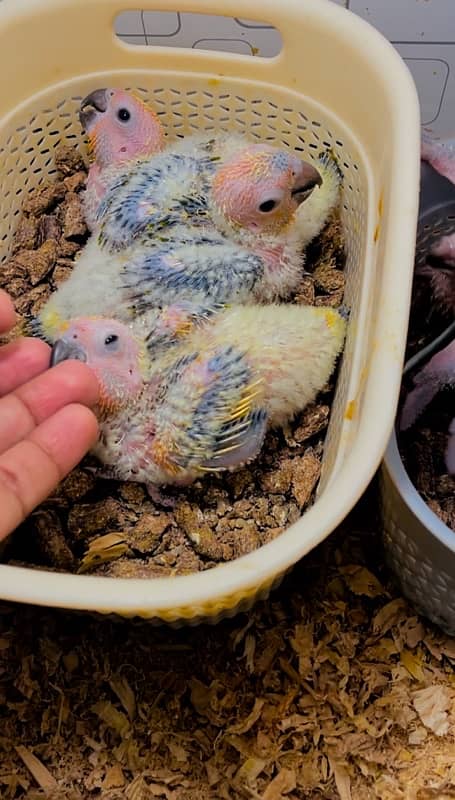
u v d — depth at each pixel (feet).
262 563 1.09
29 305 1.59
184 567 1.41
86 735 1.53
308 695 1.55
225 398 1.33
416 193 1.30
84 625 1.58
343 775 1.50
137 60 1.62
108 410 1.37
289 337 1.38
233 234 1.48
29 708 1.54
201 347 1.37
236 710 1.54
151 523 1.44
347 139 1.54
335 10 1.46
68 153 1.70
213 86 1.63
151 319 1.41
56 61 1.60
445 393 1.57
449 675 1.57
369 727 1.52
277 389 1.38
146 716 1.53
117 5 1.53
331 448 1.40
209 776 1.50
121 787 1.50
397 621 1.60
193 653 1.57
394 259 1.26
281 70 1.57
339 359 1.47
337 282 1.60
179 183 1.50
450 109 1.89
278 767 1.51
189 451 1.35
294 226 1.54
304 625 1.59
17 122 1.60
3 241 1.64
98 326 1.37
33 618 1.59
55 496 1.44
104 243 1.49
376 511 1.63
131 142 1.58
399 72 1.39
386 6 1.72
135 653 1.57
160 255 1.44
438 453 1.56
